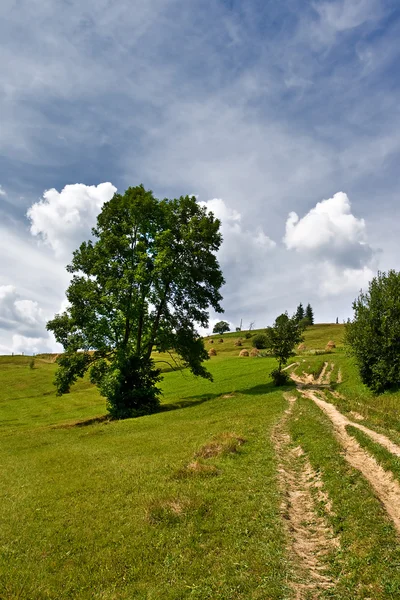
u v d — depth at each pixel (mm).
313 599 8195
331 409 29016
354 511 11391
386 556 9094
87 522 12859
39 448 27109
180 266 44781
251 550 10156
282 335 48281
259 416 28375
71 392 65688
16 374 85125
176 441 23438
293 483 15289
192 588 8875
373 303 37594
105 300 39594
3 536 12344
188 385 60438
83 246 43250
